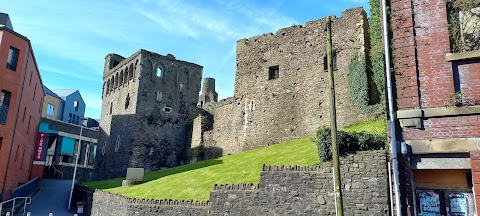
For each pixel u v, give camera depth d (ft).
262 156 90.38
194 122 147.95
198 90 170.30
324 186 52.47
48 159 174.60
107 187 111.14
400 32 41.32
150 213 68.85
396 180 38.19
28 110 122.42
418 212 39.09
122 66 170.91
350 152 51.34
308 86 104.22
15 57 104.99
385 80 42.34
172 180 89.81
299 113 104.37
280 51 114.01
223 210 60.59
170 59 164.86
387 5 42.78
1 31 102.06
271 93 112.98
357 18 96.73
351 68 94.73
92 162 195.21
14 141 104.63
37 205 110.63
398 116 39.27
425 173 39.91
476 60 37.37
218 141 129.80
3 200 97.66
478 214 33.94
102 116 181.37
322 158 53.83
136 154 147.74
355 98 92.12
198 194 70.85
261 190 57.82
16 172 112.16
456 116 36.99
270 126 110.52
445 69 38.24
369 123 83.92
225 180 75.20
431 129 37.81
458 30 39.34
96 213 90.43
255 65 119.96
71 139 185.88
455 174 38.75
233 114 125.18
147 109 154.10
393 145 38.99
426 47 39.70
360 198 48.88
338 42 99.45
